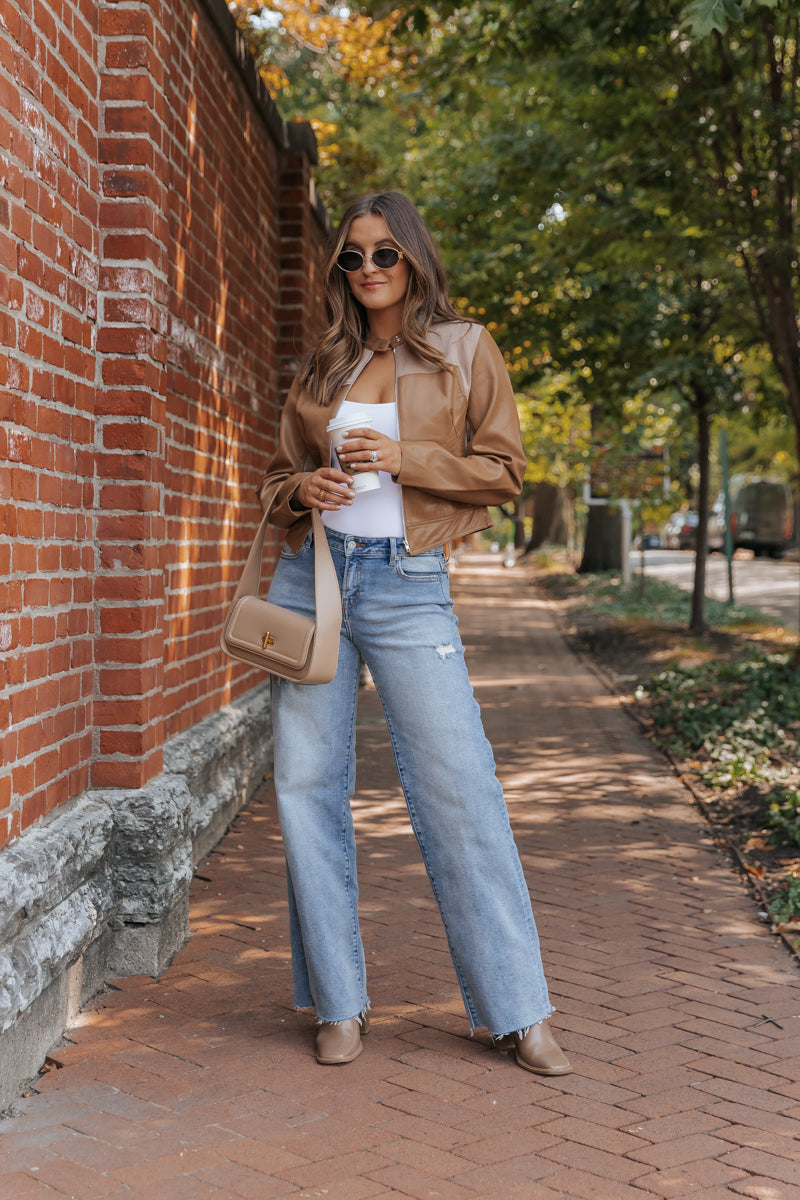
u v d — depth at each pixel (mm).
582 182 9664
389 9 8336
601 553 26438
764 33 8258
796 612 19391
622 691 11086
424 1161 2621
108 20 3621
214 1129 2750
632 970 3924
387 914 4492
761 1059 3223
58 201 3238
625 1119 2850
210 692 5578
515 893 3139
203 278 5168
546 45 9141
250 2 11898
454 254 13656
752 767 7031
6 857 2906
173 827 3750
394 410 3115
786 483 45031
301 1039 3299
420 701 3096
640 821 6156
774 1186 2541
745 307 10422
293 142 7387
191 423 4988
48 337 3174
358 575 3117
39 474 3129
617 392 13914
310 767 3168
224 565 5801
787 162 8703
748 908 4668
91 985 3533
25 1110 2830
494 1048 3268
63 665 3385
